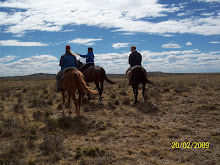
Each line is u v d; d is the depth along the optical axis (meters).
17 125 7.05
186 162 4.69
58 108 10.63
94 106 11.21
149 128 7.30
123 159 4.89
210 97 12.32
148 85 19.45
